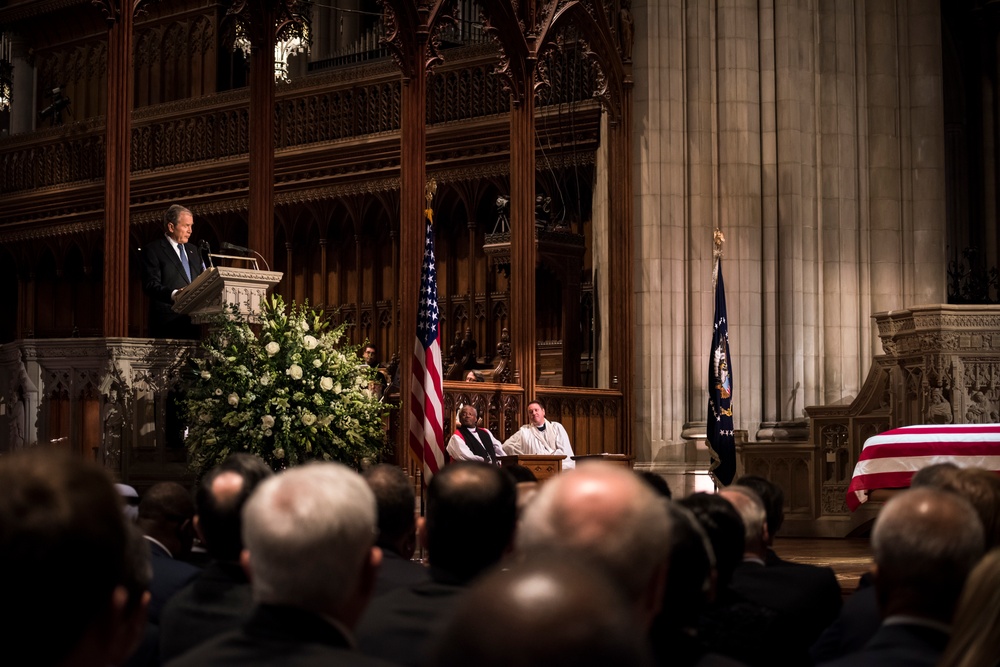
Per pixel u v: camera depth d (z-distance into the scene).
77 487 1.87
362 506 3.06
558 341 21.75
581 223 21.61
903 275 20.09
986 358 15.35
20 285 29.66
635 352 19.33
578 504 2.60
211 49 27.67
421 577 4.92
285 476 3.11
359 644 3.94
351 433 12.49
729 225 19.41
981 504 4.48
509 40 17.38
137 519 5.88
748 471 18.59
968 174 25.77
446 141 22.72
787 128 19.50
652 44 19.53
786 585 5.53
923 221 20.11
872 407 17.77
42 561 1.80
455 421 16.14
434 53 16.33
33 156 29.27
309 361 12.48
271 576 2.97
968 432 13.70
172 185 26.62
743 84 19.56
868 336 19.94
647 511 2.61
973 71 25.67
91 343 12.59
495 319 22.84
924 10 20.31
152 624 4.88
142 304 27.70
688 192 19.53
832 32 20.08
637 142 19.52
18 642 1.82
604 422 18.80
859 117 20.17
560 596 1.41
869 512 17.34
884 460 13.84
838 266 19.81
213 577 4.49
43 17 29.83
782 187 19.45
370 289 24.42
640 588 2.54
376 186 23.86
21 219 29.36
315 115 24.78
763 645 4.27
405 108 16.02
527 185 17.52
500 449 15.84
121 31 13.52
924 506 3.52
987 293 20.97
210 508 4.56
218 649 2.91
